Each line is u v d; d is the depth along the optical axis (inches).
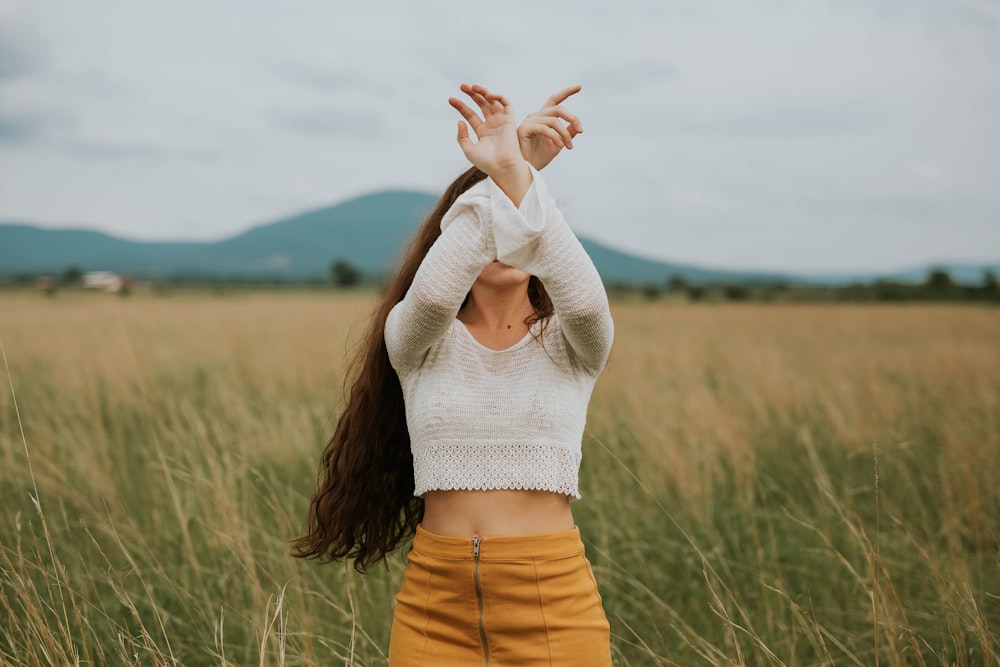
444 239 77.6
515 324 84.4
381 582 142.9
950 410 265.3
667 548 164.9
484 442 79.4
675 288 3607.3
